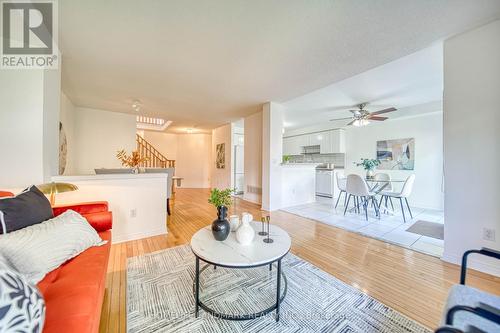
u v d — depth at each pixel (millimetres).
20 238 1093
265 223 2043
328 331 1268
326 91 3689
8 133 1860
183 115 5457
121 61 2574
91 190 2479
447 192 2127
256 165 5293
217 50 2324
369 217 3885
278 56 2438
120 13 1747
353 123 4684
